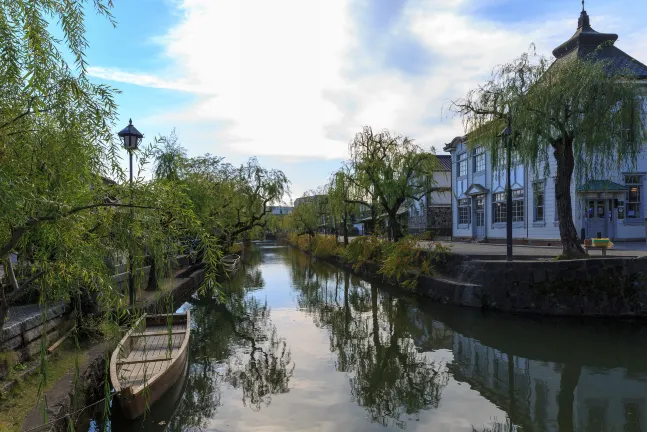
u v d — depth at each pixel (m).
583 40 17.02
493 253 15.13
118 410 5.25
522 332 9.77
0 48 2.76
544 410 5.85
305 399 6.33
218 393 6.64
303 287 18.53
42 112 3.26
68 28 3.02
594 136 10.48
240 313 13.16
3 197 2.61
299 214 38.38
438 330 10.45
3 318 3.44
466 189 26.48
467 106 12.33
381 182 18.25
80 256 3.25
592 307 10.52
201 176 17.47
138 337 7.04
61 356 6.38
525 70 11.09
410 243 15.44
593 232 17.00
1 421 4.32
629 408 5.88
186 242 4.16
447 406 6.02
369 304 14.26
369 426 5.40
